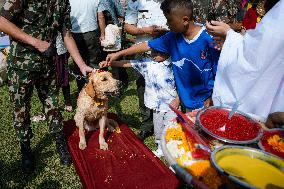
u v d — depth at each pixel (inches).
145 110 178.4
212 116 85.0
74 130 173.5
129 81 270.7
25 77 137.9
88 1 209.8
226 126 81.4
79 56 153.6
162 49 135.9
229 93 106.0
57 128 153.9
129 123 202.7
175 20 121.1
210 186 66.6
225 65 104.8
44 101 151.2
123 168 141.7
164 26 163.0
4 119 201.9
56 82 149.7
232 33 104.2
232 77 103.1
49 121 153.2
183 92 136.3
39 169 155.6
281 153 74.9
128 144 159.8
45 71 142.3
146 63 151.3
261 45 93.8
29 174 151.9
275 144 76.7
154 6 163.8
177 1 120.1
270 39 92.2
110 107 222.4
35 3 128.3
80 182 148.3
